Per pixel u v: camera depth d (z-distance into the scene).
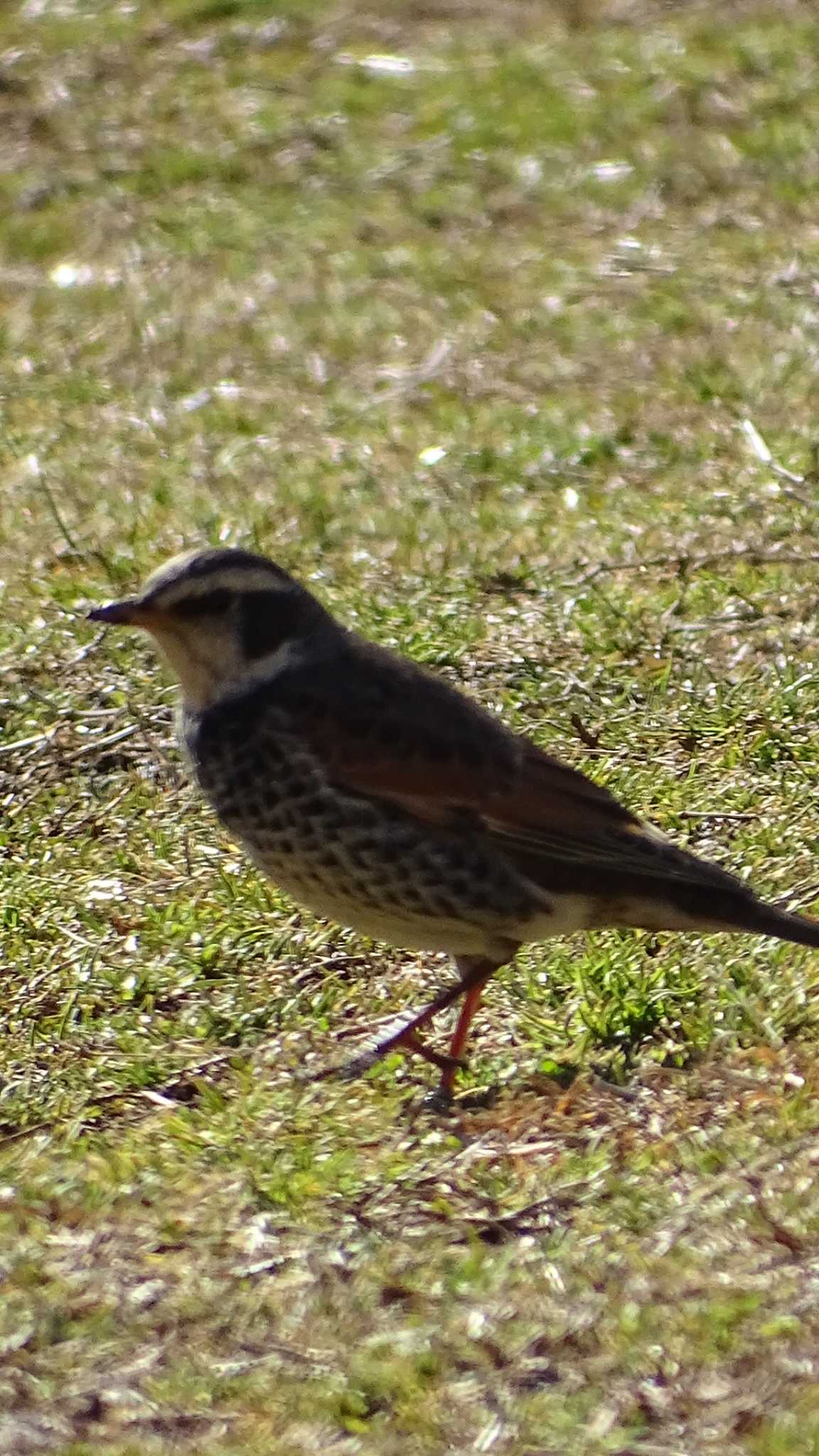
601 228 21.00
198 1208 9.15
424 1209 9.10
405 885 10.16
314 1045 10.59
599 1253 8.66
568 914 10.23
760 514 15.69
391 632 14.12
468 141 22.56
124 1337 8.34
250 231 21.00
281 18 25.11
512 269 20.22
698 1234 8.74
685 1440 7.66
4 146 22.92
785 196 21.22
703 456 16.73
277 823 10.25
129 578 15.17
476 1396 7.91
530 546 15.54
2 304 20.17
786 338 18.56
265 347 19.08
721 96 22.91
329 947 11.37
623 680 13.52
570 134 22.53
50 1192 9.25
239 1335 8.33
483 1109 10.04
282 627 10.34
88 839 12.47
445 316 19.47
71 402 18.31
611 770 12.55
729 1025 10.38
